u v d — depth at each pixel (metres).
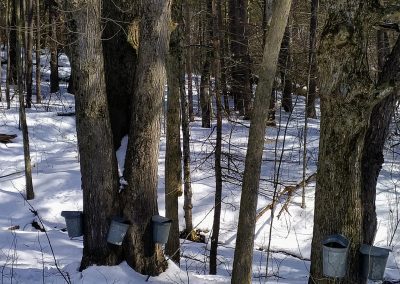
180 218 12.88
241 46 14.14
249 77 13.59
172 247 8.99
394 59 6.00
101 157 6.42
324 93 5.50
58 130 17.66
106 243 6.50
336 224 5.56
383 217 12.68
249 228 5.75
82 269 6.61
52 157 15.70
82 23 6.22
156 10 6.48
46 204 12.94
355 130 5.43
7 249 8.96
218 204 9.78
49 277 6.57
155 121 6.65
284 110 20.91
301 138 15.32
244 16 17.27
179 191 9.09
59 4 10.12
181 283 6.57
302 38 14.25
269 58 5.50
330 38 5.36
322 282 5.66
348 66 5.33
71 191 13.53
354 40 5.28
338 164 5.52
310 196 13.70
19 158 15.27
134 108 6.65
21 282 6.43
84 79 6.31
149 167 6.64
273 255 11.38
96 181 6.43
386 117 6.10
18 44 12.93
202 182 13.90
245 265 5.79
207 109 17.75
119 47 7.07
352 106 5.37
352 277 5.55
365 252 5.48
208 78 13.50
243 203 5.75
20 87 12.91
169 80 8.92
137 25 7.06
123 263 6.59
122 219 6.41
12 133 16.73
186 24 14.02
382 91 5.29
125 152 6.96
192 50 14.43
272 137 16.94
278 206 13.23
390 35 16.45
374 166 6.08
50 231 10.83
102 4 7.13
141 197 6.61
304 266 10.53
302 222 12.88
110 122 6.74
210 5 13.34
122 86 7.06
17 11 17.61
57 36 20.94
